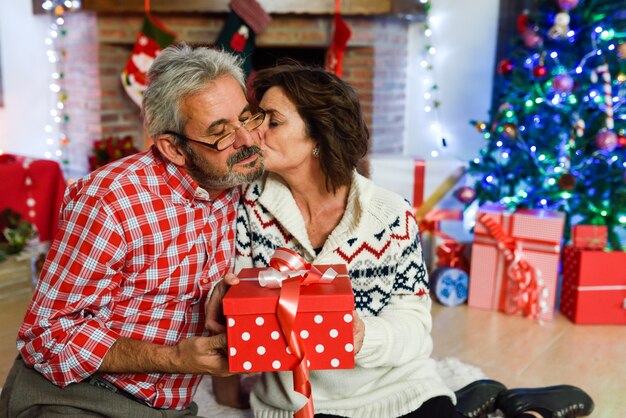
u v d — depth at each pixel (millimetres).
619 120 2830
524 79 3055
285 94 1401
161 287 1357
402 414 1511
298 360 1183
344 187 1501
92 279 1278
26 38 4398
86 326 1294
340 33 3738
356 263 1478
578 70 2850
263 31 3955
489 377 2188
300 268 1252
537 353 2385
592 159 2893
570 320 2701
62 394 1336
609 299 2643
